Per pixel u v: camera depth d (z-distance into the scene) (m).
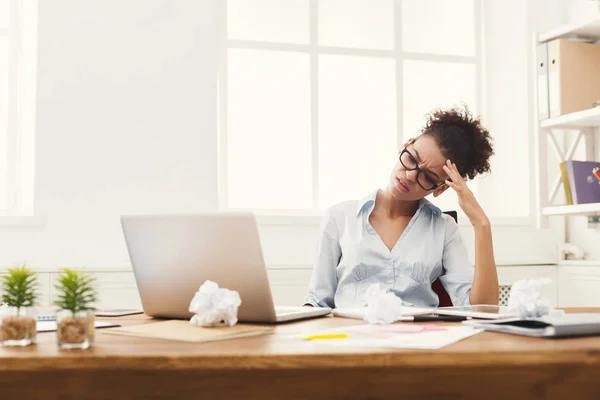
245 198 3.27
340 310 1.62
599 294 3.12
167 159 2.97
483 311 1.51
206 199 3.00
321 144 3.36
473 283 1.96
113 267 2.88
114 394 0.97
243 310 1.43
